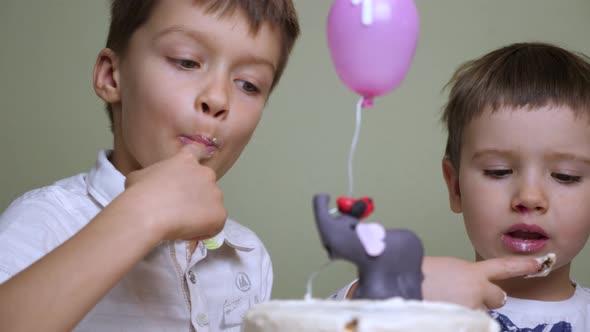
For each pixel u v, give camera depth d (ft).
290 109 6.54
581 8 6.66
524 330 3.89
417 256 2.24
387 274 2.20
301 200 6.50
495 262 2.83
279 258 6.45
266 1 3.49
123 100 3.61
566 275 4.01
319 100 6.57
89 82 6.37
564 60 3.96
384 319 1.91
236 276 4.30
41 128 6.31
